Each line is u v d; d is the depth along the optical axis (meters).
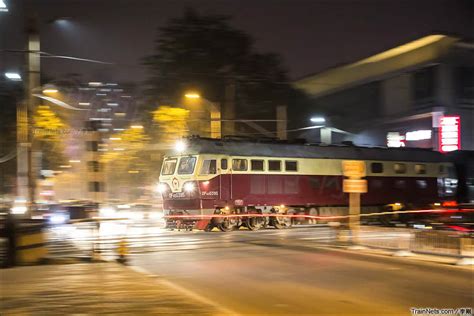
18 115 24.92
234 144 27.62
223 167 26.66
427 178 35.19
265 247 18.09
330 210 30.56
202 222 25.70
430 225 23.62
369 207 32.62
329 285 11.25
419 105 51.56
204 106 44.34
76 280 11.13
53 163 41.44
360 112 57.56
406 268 13.50
